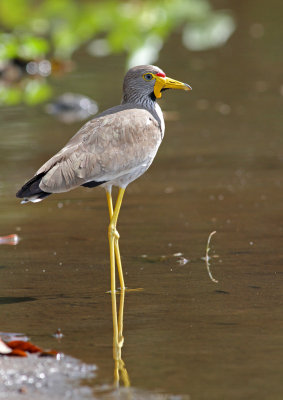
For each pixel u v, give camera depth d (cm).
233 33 3045
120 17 2950
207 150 1645
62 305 882
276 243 1080
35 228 1188
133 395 650
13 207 1305
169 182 1430
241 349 746
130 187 1416
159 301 887
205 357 729
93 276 979
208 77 2364
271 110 1972
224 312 846
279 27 3114
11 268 1011
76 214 1262
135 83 1027
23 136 1780
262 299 882
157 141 991
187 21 3070
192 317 834
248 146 1666
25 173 1481
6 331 807
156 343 766
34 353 744
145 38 2831
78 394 652
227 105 2044
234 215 1220
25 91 2316
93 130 950
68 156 916
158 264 1015
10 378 682
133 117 973
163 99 2153
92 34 3153
